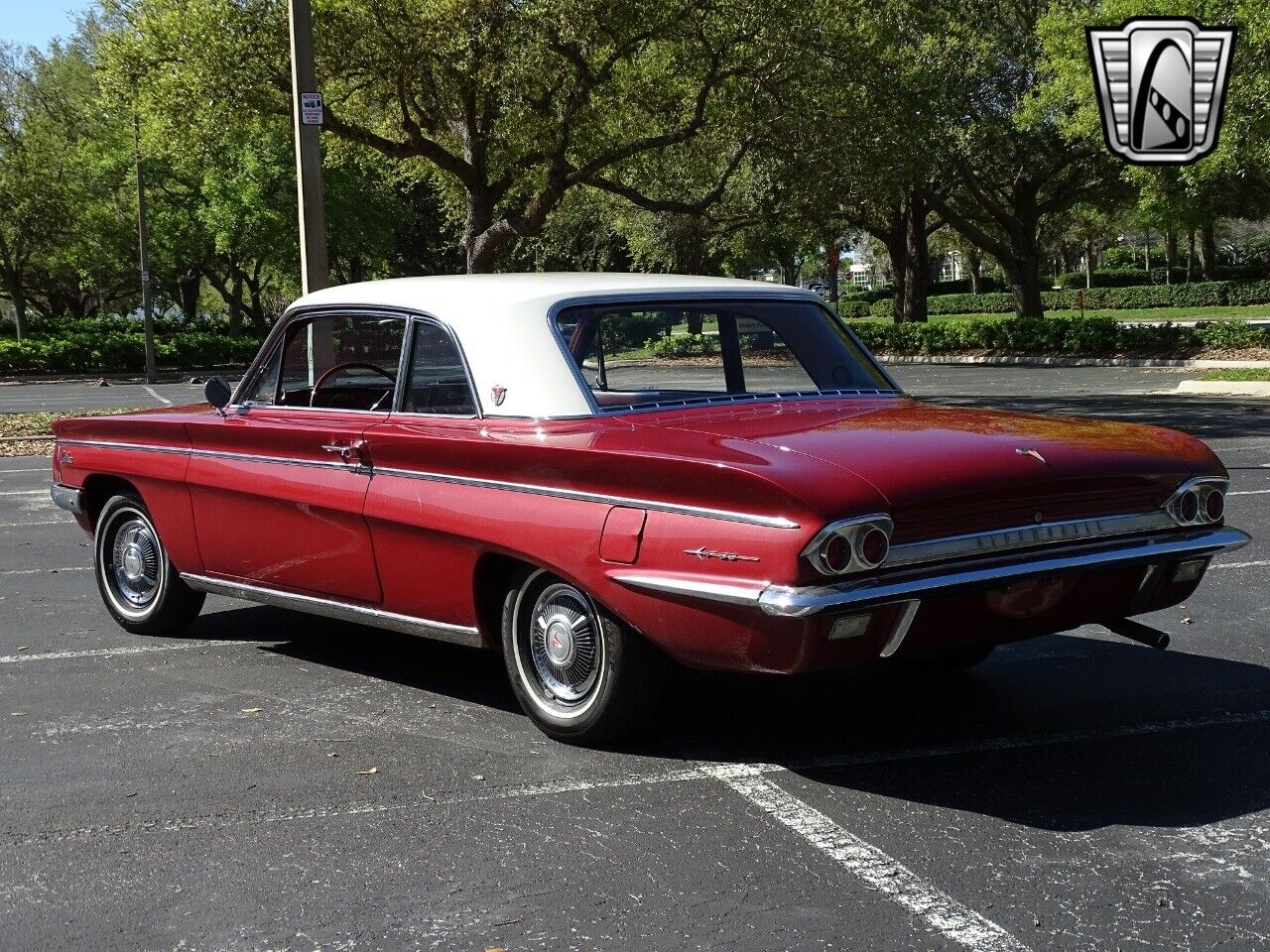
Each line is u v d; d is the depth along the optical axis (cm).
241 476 586
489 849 399
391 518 514
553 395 491
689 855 391
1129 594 461
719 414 497
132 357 4344
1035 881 369
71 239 4738
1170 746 486
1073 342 3544
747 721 523
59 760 492
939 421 480
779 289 561
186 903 366
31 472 1507
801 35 2106
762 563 402
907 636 421
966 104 3441
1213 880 368
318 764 481
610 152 2202
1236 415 1900
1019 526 432
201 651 655
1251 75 2202
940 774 459
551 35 1964
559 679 493
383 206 4938
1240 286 6606
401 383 538
